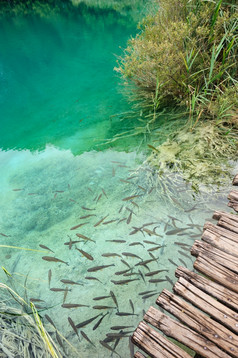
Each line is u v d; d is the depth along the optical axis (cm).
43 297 215
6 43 937
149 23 411
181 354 150
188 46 370
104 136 404
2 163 377
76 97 534
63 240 261
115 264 233
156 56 372
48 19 1298
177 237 247
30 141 419
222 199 275
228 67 366
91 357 176
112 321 196
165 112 420
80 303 209
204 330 158
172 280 217
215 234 212
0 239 270
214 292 176
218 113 356
